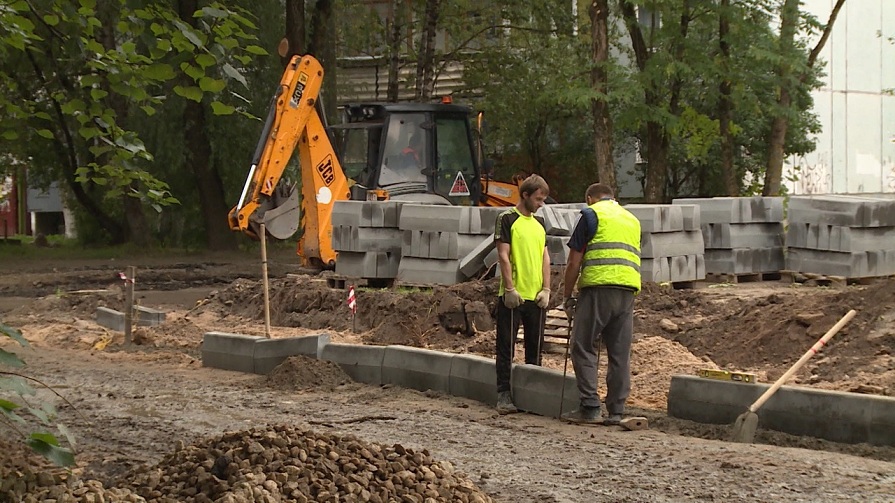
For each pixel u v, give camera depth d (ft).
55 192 169.68
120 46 22.61
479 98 121.70
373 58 125.80
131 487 21.18
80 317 63.26
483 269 54.85
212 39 22.20
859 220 53.21
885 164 135.95
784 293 47.78
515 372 35.45
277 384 39.58
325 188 63.98
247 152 108.37
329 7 106.11
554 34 115.34
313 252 64.13
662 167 85.40
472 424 32.78
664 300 49.49
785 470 25.95
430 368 38.65
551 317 47.19
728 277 57.31
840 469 26.14
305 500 20.13
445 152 69.97
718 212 57.57
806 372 38.52
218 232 112.16
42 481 20.35
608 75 79.10
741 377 32.50
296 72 61.57
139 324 58.85
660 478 25.31
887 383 34.71
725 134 84.69
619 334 32.65
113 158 23.93
